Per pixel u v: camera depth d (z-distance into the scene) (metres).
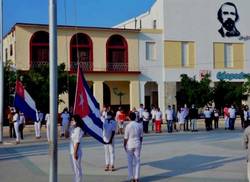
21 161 17.56
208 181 12.74
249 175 11.36
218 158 17.69
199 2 53.41
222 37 54.38
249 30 55.69
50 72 10.27
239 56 55.12
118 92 52.66
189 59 52.88
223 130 35.25
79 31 48.56
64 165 16.17
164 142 24.89
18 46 46.62
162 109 51.50
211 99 43.41
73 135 11.60
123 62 50.44
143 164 16.27
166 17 52.16
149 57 51.50
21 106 21.84
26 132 35.34
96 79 49.19
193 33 53.12
